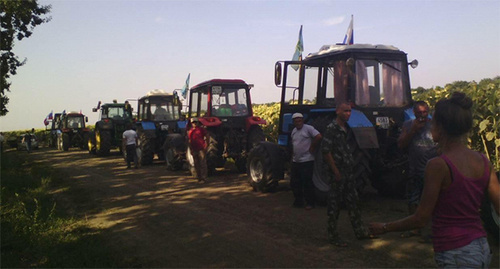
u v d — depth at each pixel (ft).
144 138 42.86
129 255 14.16
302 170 19.69
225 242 15.21
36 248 14.69
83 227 17.60
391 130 21.21
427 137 14.06
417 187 14.39
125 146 40.50
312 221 17.52
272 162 23.91
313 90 23.02
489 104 26.48
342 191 14.21
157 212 20.45
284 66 24.35
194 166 31.50
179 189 26.94
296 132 19.85
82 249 14.38
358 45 20.92
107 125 55.31
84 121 79.41
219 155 33.32
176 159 36.06
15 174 33.68
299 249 14.07
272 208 20.34
